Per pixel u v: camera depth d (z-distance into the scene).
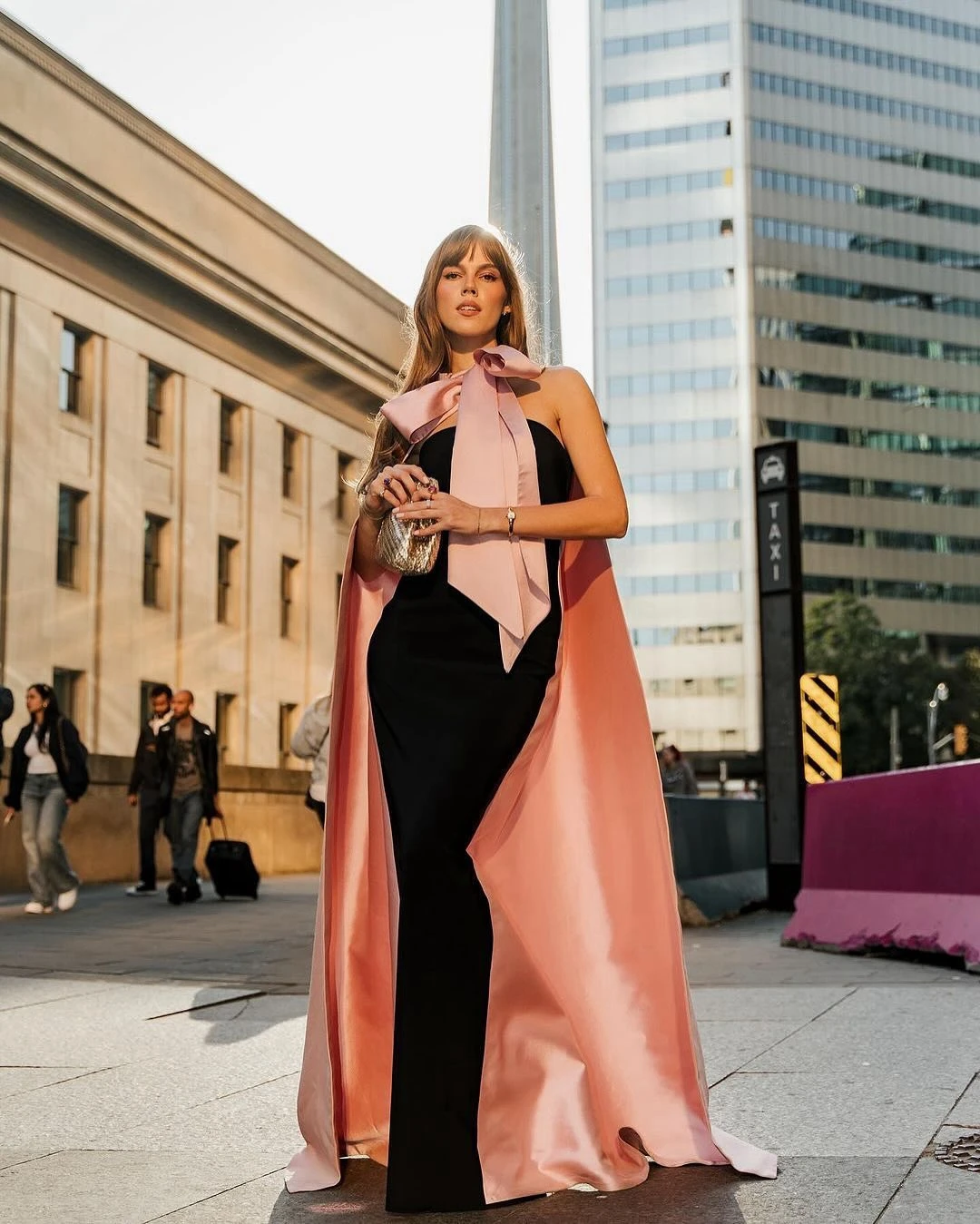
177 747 13.74
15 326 25.48
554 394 3.24
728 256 102.75
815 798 9.80
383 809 3.18
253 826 22.97
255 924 11.10
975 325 107.94
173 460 29.91
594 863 3.17
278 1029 5.61
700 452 101.81
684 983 3.16
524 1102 2.93
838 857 9.42
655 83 105.62
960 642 103.56
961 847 8.00
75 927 10.77
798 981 7.29
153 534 29.64
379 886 3.20
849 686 81.62
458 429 3.15
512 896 3.10
